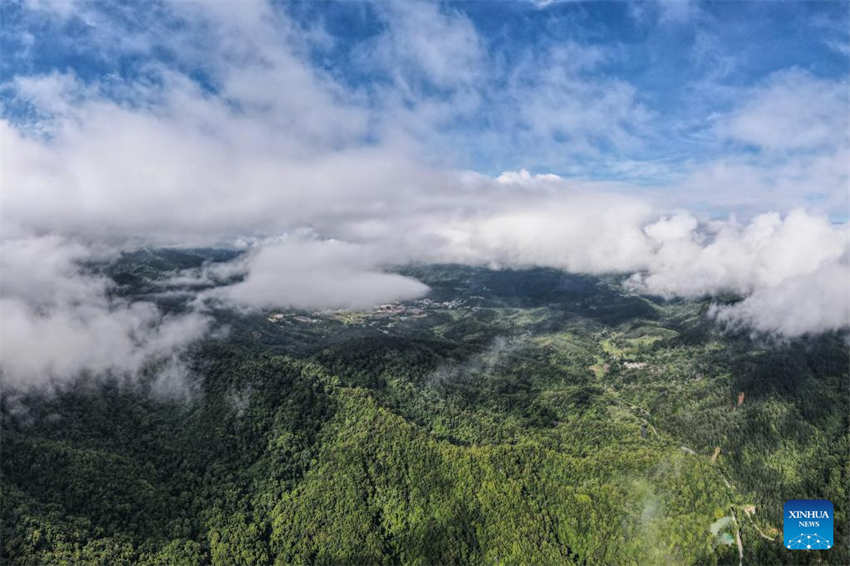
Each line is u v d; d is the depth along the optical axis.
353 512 187.88
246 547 173.38
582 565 176.50
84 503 165.38
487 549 179.50
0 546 140.12
